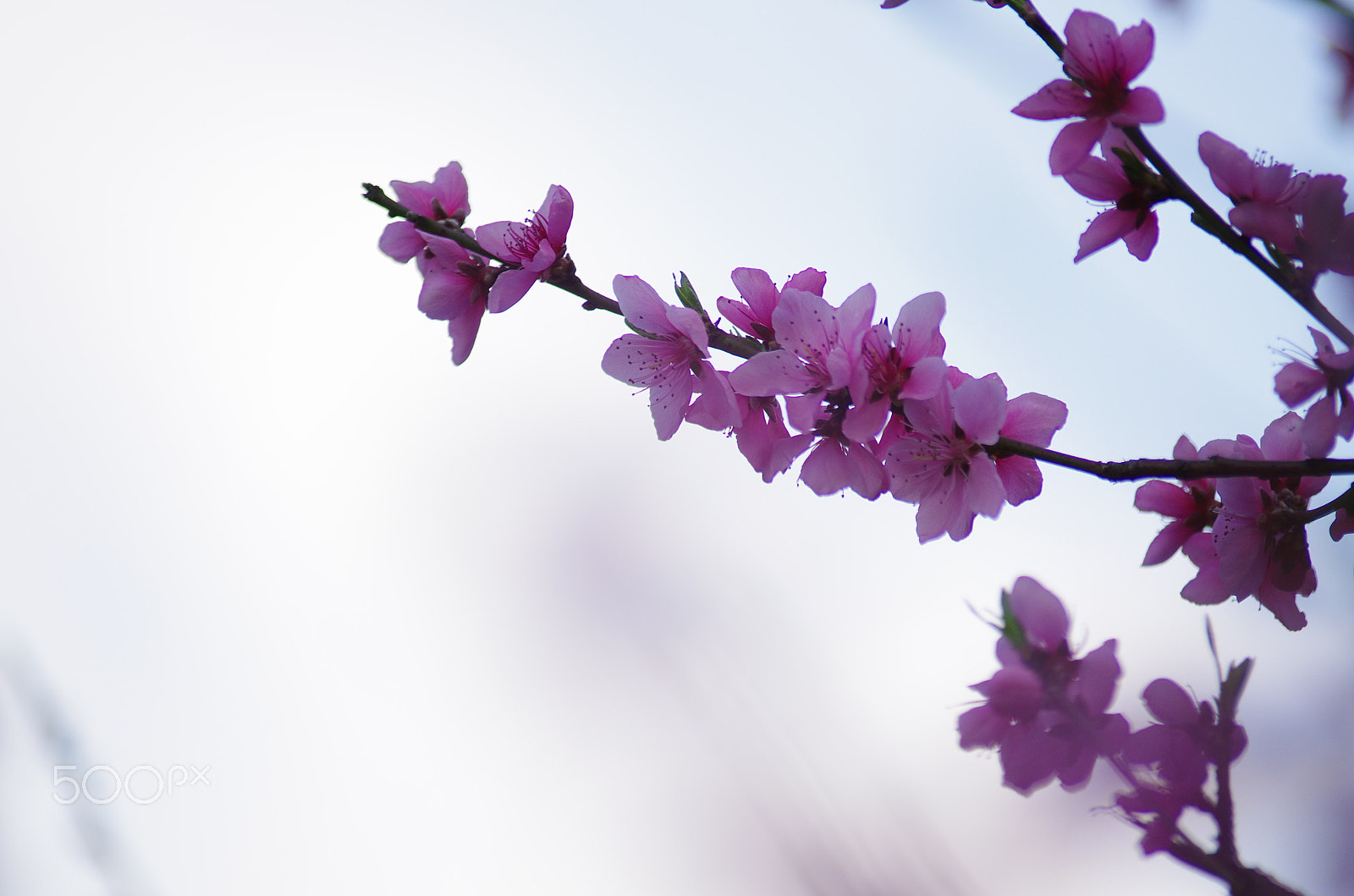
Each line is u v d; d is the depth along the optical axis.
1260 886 0.87
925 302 0.94
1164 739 0.89
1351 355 0.91
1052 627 0.90
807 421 0.94
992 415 0.93
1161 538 0.95
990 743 0.90
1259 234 0.92
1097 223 0.93
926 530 0.94
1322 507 0.93
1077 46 0.92
